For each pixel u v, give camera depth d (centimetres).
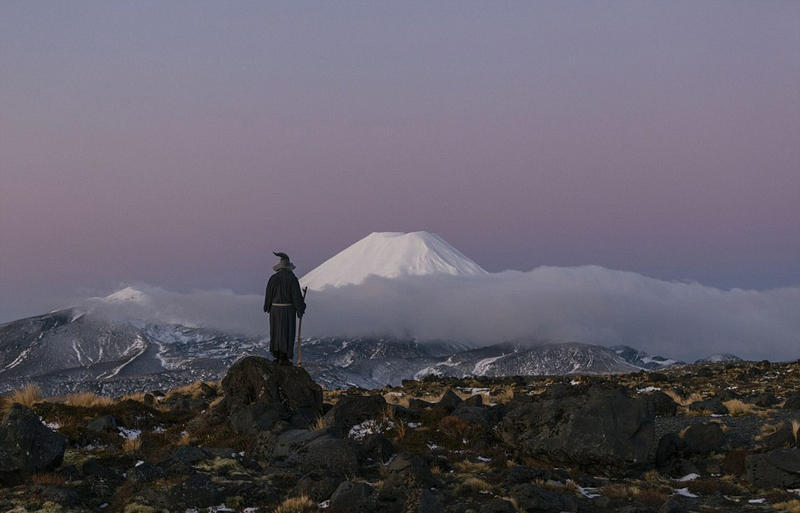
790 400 2905
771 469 1886
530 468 1917
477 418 2386
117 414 2486
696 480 1969
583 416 2061
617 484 1905
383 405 2467
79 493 1725
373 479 1867
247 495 1717
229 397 2486
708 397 3378
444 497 1716
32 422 1827
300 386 2469
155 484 1742
